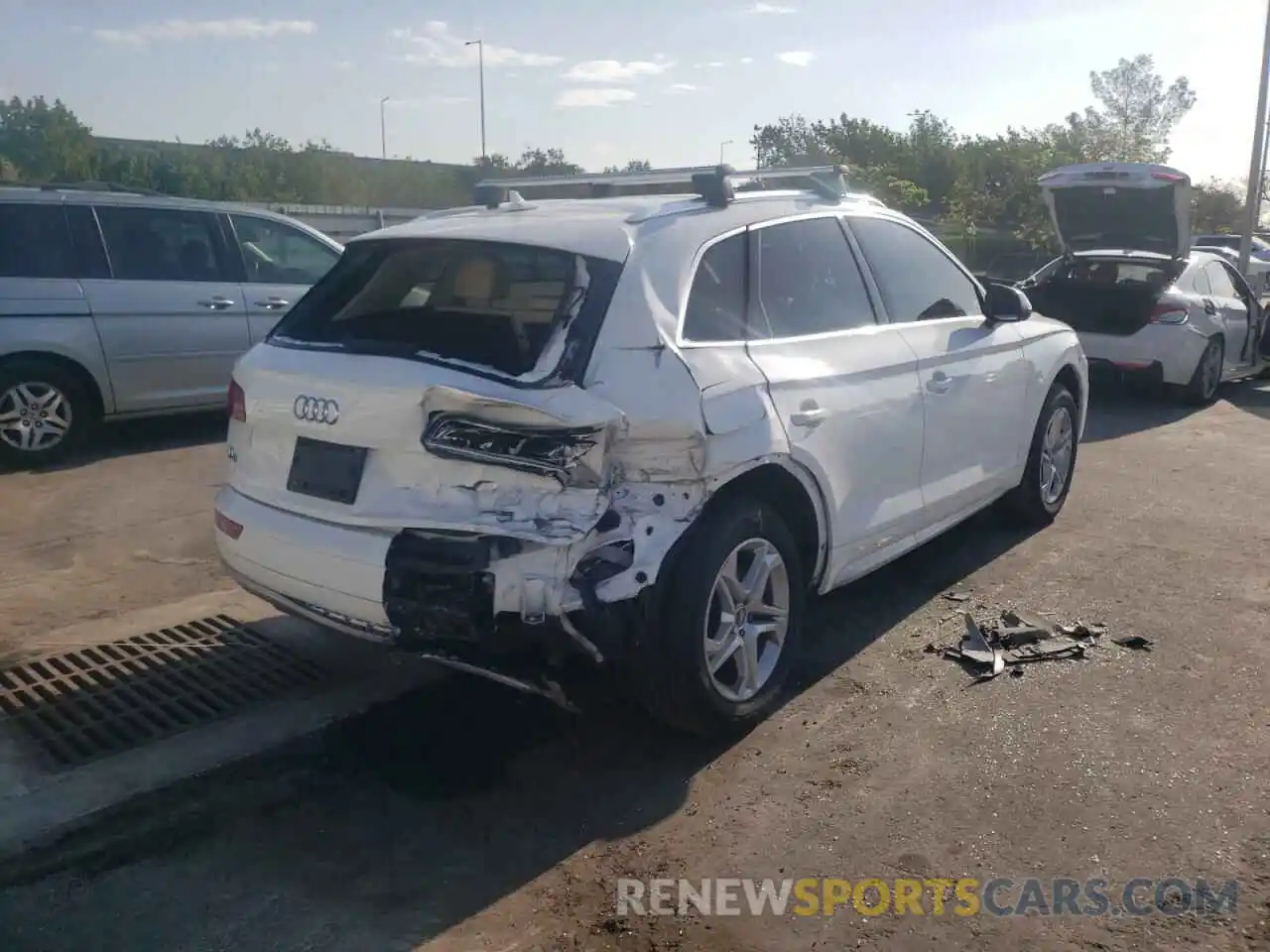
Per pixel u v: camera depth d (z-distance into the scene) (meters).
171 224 8.98
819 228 4.94
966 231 36.50
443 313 4.13
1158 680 4.66
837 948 3.09
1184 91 40.25
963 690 4.59
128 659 4.85
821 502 4.49
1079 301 11.15
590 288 3.87
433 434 3.63
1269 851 3.47
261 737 4.18
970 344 5.65
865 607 5.50
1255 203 17.50
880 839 3.57
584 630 3.61
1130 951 3.04
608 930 3.18
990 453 5.90
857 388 4.69
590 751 4.16
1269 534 6.64
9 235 8.27
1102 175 11.70
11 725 4.27
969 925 3.16
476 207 5.01
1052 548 6.37
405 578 3.61
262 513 4.09
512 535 3.51
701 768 4.03
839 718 4.37
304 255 9.78
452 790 3.89
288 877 3.42
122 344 8.59
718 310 4.25
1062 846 3.51
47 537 6.60
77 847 3.54
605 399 3.67
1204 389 11.26
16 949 3.10
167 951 3.10
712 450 3.87
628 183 5.12
